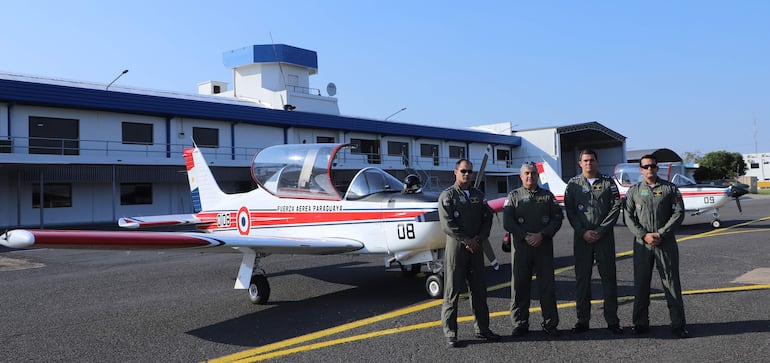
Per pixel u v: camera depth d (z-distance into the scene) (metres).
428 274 7.66
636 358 3.76
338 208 6.46
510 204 4.41
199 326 5.07
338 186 6.64
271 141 25.98
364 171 6.54
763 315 4.76
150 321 5.27
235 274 8.17
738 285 6.12
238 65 33.38
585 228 4.31
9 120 18.23
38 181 18.94
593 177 4.39
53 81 21.73
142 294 6.66
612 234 4.37
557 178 16.39
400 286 6.85
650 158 4.23
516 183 39.91
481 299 4.28
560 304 5.53
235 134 24.59
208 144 23.75
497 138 37.72
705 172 57.19
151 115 21.84
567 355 3.88
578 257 4.41
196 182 9.07
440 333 4.57
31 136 18.78
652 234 4.15
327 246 5.94
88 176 19.81
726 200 13.16
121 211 21.30
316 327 4.93
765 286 5.98
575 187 4.42
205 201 8.79
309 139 27.52
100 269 9.05
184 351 4.28
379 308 5.62
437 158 34.25
